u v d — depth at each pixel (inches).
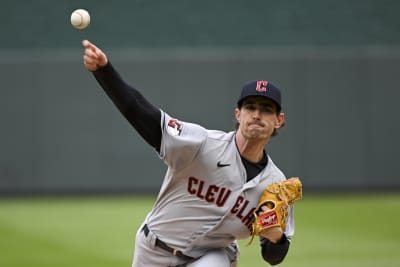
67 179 2517.2
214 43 2915.8
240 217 700.0
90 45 615.8
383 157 2544.3
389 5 2938.0
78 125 2517.2
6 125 2511.1
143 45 2901.1
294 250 1557.6
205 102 2541.8
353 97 2546.8
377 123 2544.3
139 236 732.7
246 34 2925.7
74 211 2185.0
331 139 2544.3
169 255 719.1
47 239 1710.1
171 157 668.1
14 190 2517.2
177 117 2536.9
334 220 1972.2
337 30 2930.6
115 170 2524.6
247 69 2541.8
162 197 708.7
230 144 685.9
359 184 2544.3
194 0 2942.9
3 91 2511.1
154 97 2536.9
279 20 2935.5
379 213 2085.4
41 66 2516.0
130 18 2915.8
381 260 1434.5
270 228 689.0
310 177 2544.3
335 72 2549.2
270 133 682.2
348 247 1587.1
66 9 2903.5
